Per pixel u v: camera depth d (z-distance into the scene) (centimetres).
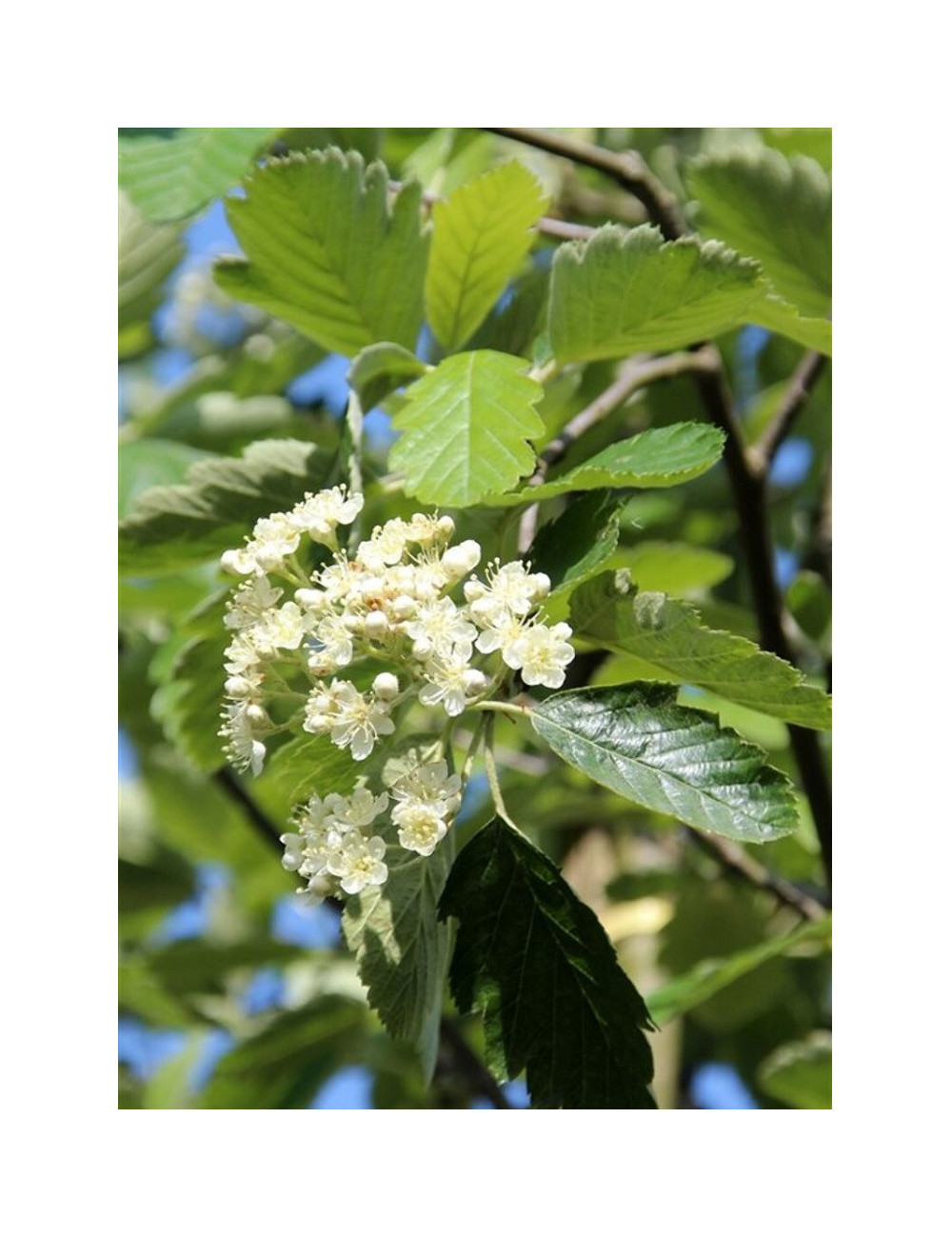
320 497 36
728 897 62
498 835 34
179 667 46
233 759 35
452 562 34
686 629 34
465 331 44
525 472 35
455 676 33
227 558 36
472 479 35
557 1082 34
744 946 62
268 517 44
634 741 33
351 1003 59
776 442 52
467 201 42
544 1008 34
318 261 42
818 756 52
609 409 45
